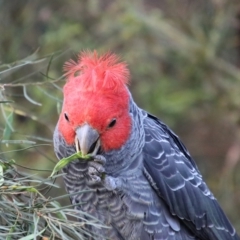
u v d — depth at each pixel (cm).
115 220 764
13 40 1403
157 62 1446
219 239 827
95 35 1445
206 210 818
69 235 693
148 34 1433
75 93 691
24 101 1281
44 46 1396
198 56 1423
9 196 670
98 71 697
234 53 1478
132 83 1437
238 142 1401
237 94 1409
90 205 766
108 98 688
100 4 1526
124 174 747
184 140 1444
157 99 1402
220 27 1430
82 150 675
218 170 1420
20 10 1443
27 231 654
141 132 768
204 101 1421
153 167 775
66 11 1481
